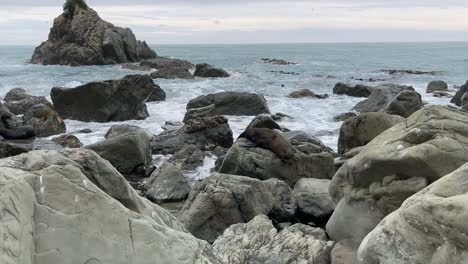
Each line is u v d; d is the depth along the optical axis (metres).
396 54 103.19
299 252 7.14
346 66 60.75
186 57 93.19
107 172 4.64
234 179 9.22
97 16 61.22
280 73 47.50
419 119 7.28
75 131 18.97
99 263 3.91
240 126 19.91
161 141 16.12
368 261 5.11
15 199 3.74
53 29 62.62
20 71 47.97
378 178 7.12
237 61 74.00
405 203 5.03
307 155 11.85
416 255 4.65
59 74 43.78
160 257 4.10
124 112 21.69
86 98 21.17
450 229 4.36
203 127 16.17
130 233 4.13
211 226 8.75
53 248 3.82
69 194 4.07
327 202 9.69
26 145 15.34
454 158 6.48
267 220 8.20
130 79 21.59
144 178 13.19
